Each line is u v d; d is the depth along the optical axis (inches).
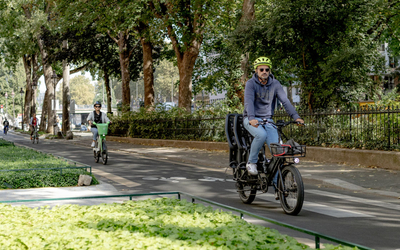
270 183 261.9
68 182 362.6
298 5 604.1
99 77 1780.3
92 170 490.0
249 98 260.8
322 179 403.9
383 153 460.4
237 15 1019.3
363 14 649.0
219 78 1244.5
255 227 156.6
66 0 989.2
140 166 543.5
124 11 905.5
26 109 2290.8
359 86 686.5
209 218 174.1
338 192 352.5
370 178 401.1
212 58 1342.3
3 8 1371.8
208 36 1290.6
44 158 531.5
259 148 258.1
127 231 148.4
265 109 267.9
